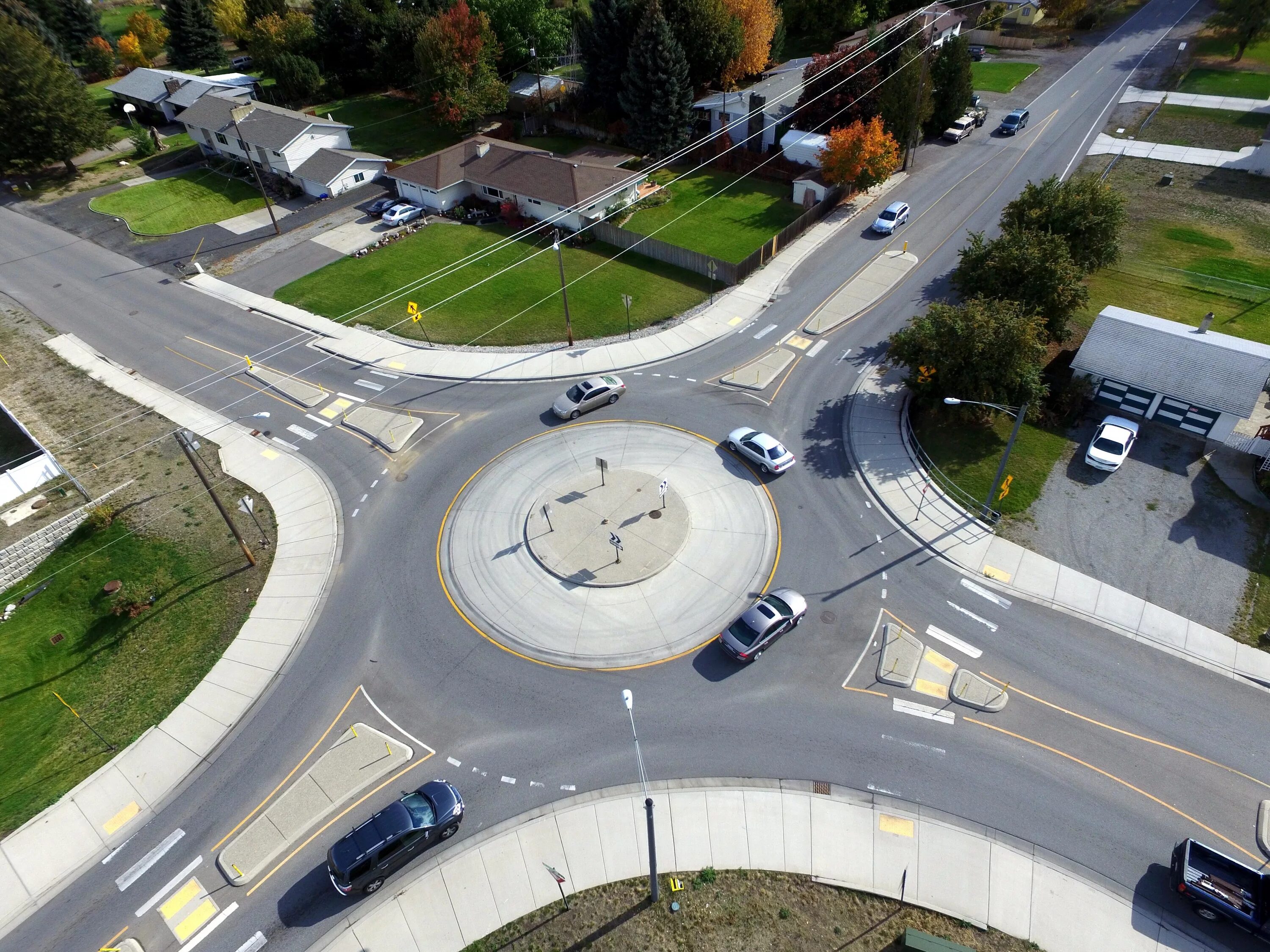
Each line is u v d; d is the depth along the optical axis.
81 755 24.53
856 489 32.59
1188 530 29.84
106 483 35.25
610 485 33.06
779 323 43.56
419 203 59.34
